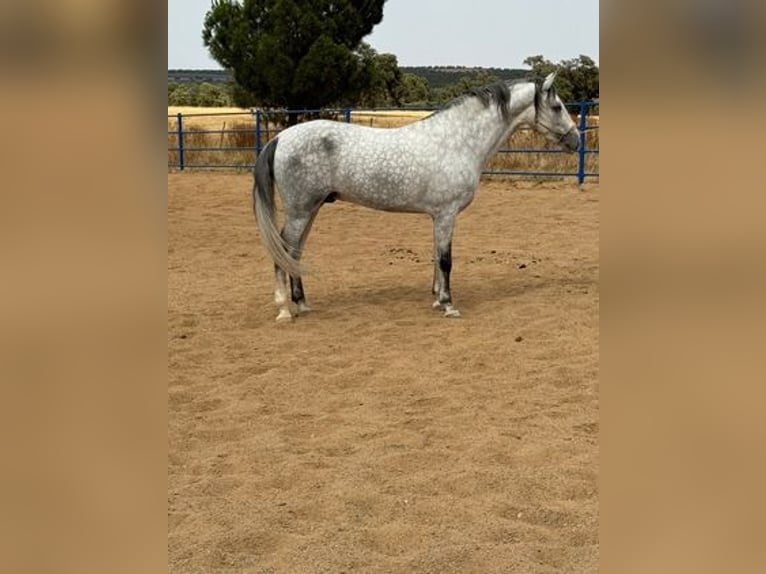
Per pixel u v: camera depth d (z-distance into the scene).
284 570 2.49
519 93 5.79
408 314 5.95
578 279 6.96
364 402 4.14
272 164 5.57
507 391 4.22
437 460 3.35
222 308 6.35
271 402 4.20
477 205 11.64
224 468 3.37
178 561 2.55
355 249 8.84
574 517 2.79
